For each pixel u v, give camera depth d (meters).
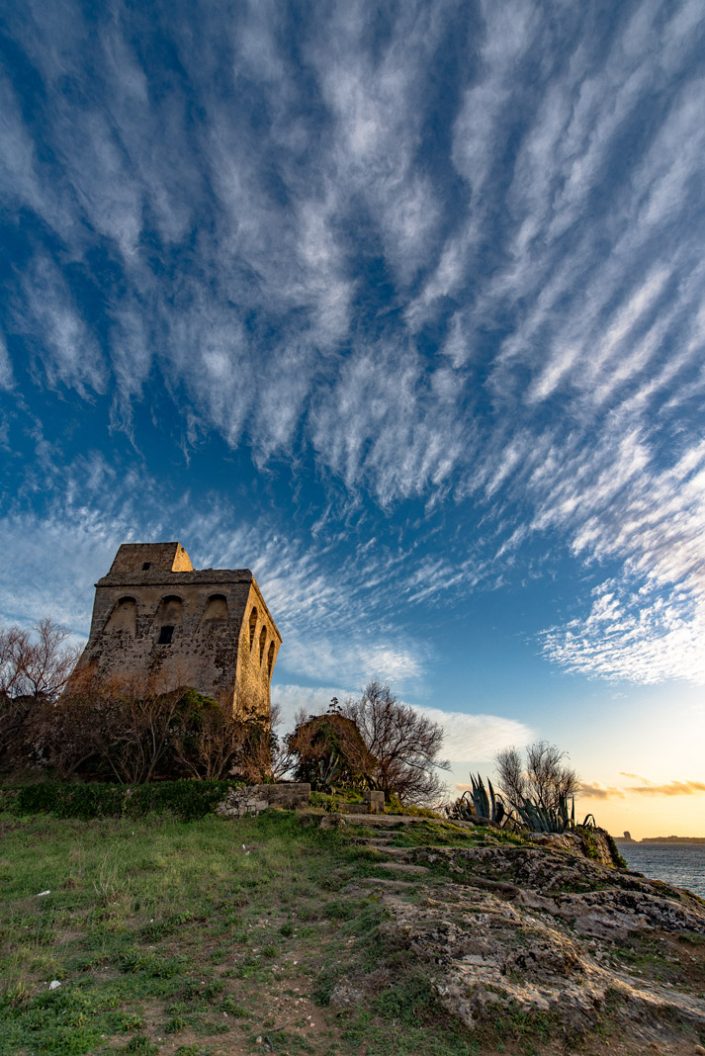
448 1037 7.73
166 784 25.98
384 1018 8.20
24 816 24.73
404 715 42.62
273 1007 8.59
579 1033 7.91
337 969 9.58
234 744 31.58
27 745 32.84
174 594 39.88
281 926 12.04
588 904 13.85
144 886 14.42
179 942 11.08
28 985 9.07
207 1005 8.59
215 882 15.05
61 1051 7.09
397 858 17.50
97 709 30.84
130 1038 7.57
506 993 8.39
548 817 32.28
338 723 36.41
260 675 43.50
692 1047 8.05
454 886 14.13
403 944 9.89
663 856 148.62
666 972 10.98
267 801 25.27
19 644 35.59
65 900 13.52
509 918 11.11
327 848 19.38
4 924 11.95
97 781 30.53
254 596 41.59
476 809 32.94
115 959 10.26
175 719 30.80
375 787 37.34
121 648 38.25
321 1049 7.48
